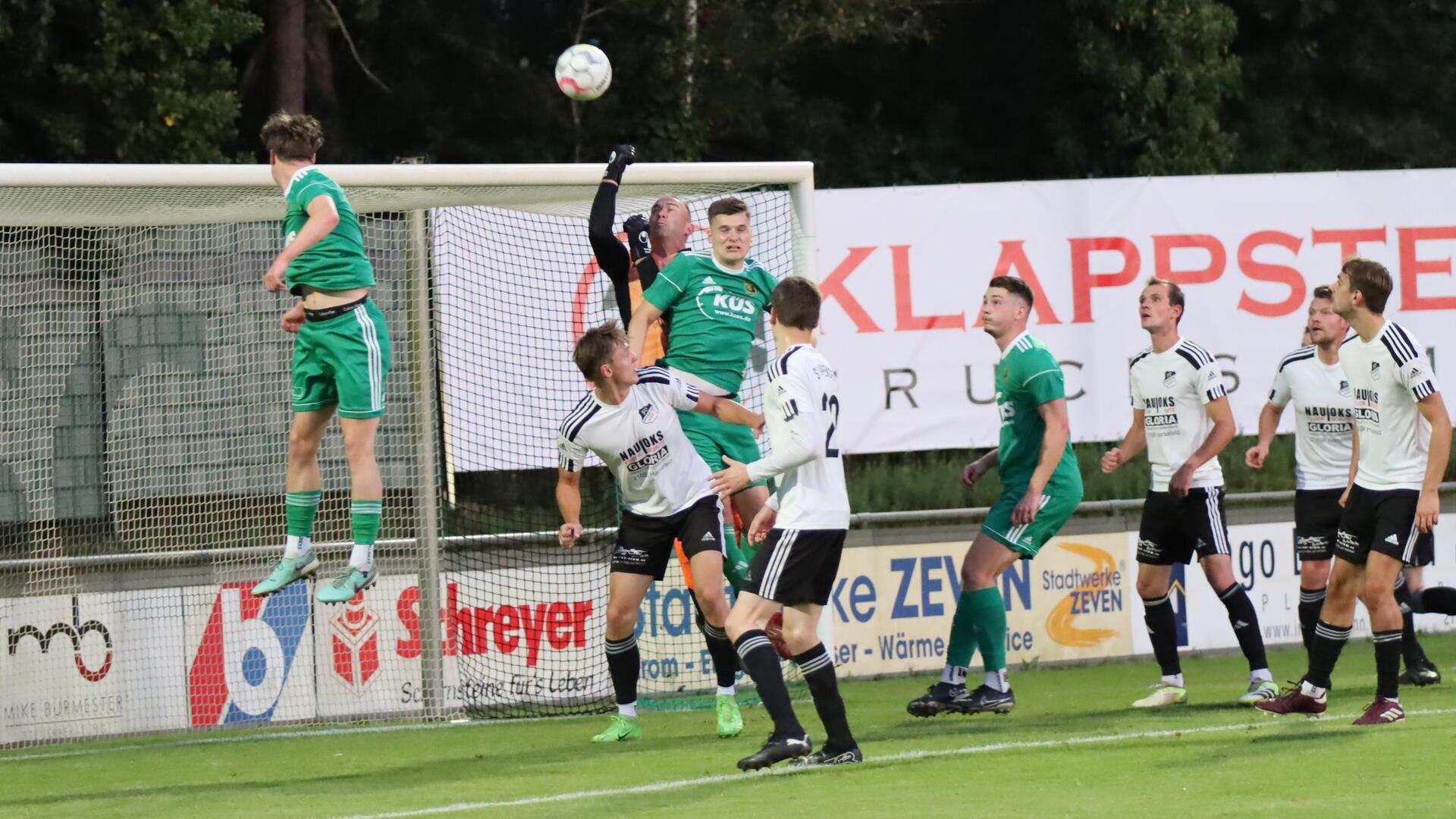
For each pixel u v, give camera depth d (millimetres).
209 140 50688
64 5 48875
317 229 19719
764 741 23609
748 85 60906
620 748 23625
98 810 19625
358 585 20812
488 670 29828
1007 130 65750
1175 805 16859
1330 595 21797
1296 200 35719
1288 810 16391
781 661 29312
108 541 30922
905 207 34500
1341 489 28000
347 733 27641
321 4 57125
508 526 33594
